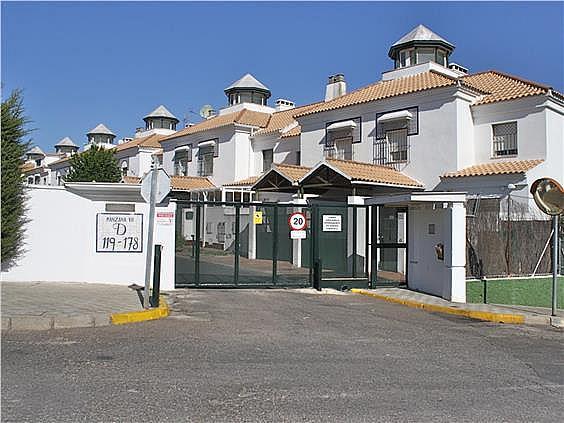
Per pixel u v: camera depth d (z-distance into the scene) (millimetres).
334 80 33312
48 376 5961
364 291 15078
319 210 16094
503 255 14680
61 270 13680
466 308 12516
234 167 33531
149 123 52562
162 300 11797
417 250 15422
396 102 23766
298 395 5586
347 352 7750
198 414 4934
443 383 6277
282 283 15391
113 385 5707
